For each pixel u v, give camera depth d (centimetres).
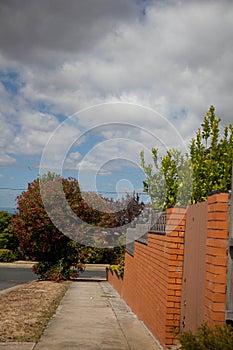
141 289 894
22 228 1705
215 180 765
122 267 1367
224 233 446
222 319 436
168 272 623
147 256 838
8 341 627
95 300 1185
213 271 448
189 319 552
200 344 395
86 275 2495
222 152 793
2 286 1642
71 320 829
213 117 827
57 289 1441
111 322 833
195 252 542
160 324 652
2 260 3509
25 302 1065
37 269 1814
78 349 600
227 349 373
